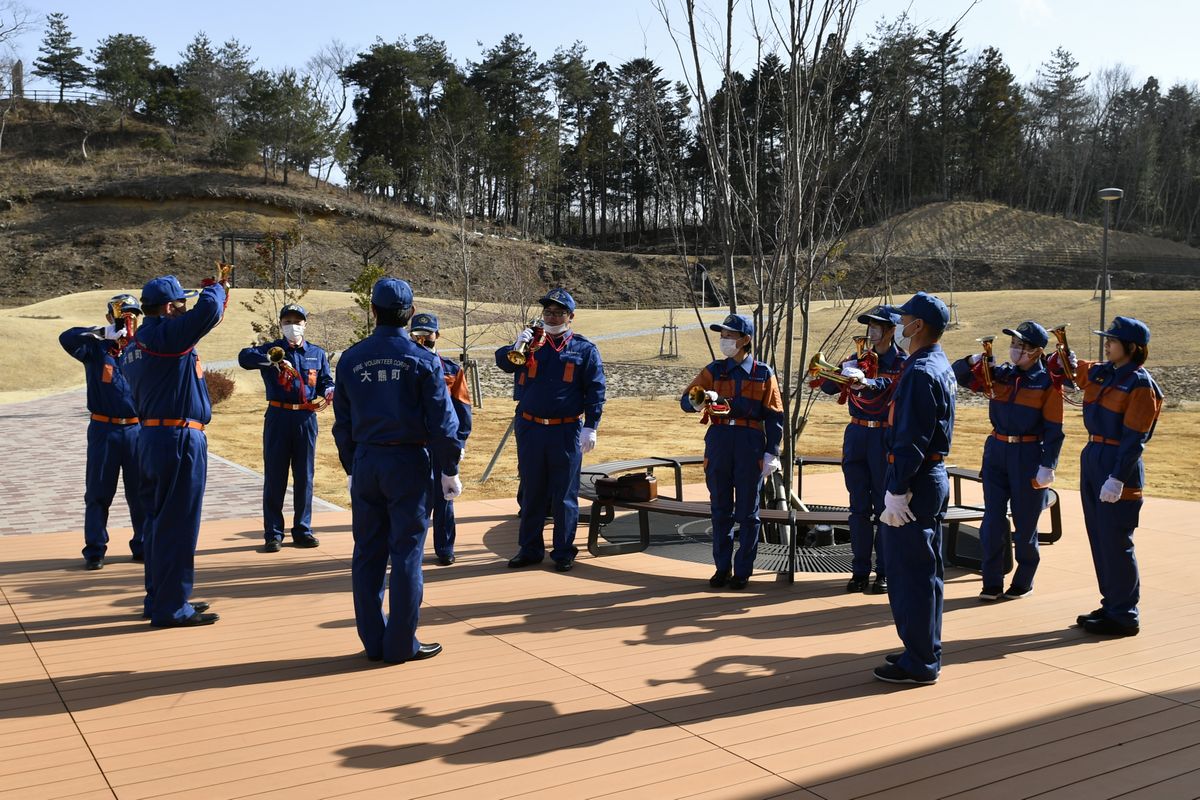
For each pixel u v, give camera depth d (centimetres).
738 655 515
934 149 9456
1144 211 10506
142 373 552
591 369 726
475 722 412
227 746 383
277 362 773
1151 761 374
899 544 466
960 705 437
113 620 580
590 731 402
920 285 7925
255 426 2042
